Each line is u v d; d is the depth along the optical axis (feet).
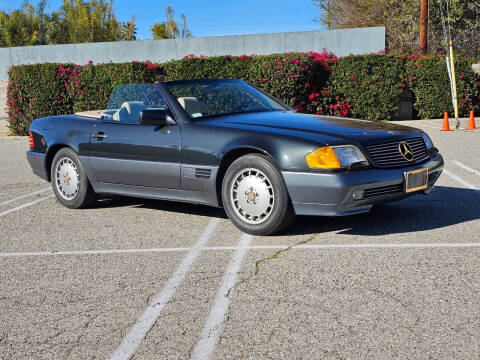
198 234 17.47
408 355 9.19
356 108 59.98
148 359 9.46
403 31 102.58
